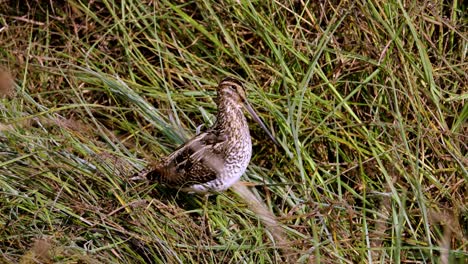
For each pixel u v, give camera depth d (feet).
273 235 50.83
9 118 56.13
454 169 54.39
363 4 57.82
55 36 66.33
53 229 50.24
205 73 61.11
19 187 52.80
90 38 65.00
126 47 61.26
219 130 54.08
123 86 59.31
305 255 48.88
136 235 49.85
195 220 54.29
